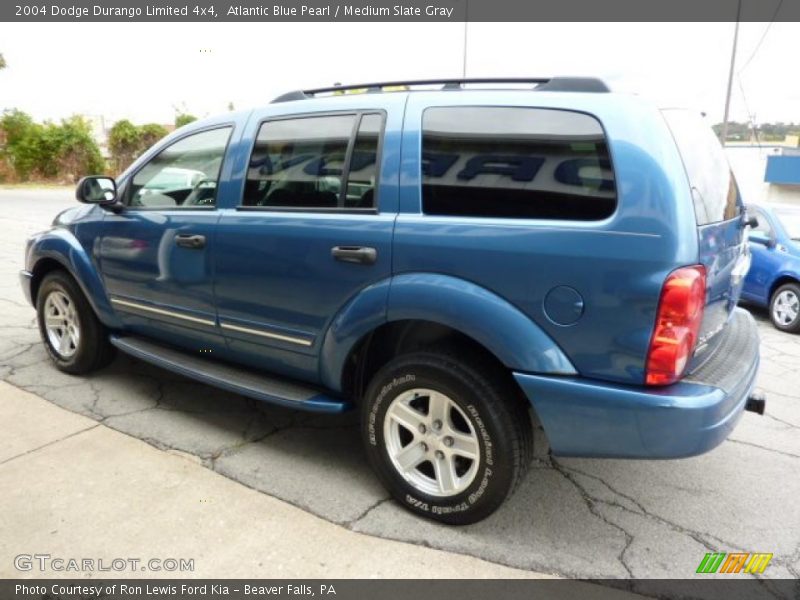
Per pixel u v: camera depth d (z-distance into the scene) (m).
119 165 30.75
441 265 2.37
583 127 2.21
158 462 2.99
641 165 2.08
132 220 3.48
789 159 20.25
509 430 2.35
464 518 2.50
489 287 2.29
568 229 2.15
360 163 2.66
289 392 2.95
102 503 2.63
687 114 2.55
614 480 3.01
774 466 3.19
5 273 7.30
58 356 4.11
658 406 2.06
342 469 3.02
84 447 3.11
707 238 2.16
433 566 2.31
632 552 2.44
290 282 2.81
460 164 2.42
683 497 2.86
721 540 2.53
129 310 3.63
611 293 2.08
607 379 2.15
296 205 2.86
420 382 2.50
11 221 12.92
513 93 2.41
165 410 3.61
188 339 3.43
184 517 2.55
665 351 2.04
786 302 6.37
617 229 2.08
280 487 2.83
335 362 2.75
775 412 3.94
